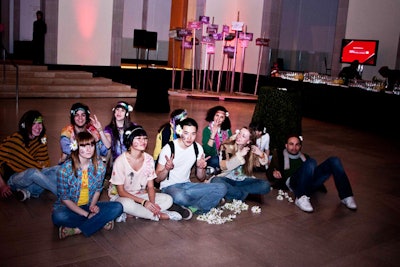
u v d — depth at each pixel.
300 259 3.85
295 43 17.48
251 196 5.21
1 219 4.12
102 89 13.38
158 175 4.49
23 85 12.07
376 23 13.38
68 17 14.24
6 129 7.77
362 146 9.34
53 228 4.02
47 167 4.91
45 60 14.16
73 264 3.40
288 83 13.66
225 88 16.84
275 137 7.27
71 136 4.91
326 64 15.46
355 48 13.52
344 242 4.30
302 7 17.22
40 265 3.35
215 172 5.46
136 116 10.25
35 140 4.83
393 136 10.95
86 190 3.85
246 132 4.85
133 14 18.78
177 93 14.86
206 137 5.47
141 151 4.12
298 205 5.11
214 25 15.07
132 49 19.12
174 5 18.91
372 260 3.96
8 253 3.50
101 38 14.91
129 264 3.48
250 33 15.33
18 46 16.56
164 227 4.23
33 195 4.67
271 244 4.09
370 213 5.19
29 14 17.69
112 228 4.06
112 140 5.22
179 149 4.50
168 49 19.45
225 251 3.86
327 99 12.47
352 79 12.73
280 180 5.61
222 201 5.01
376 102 11.30
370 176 6.95
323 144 9.21
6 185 4.64
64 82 13.10
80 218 3.86
